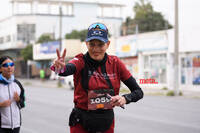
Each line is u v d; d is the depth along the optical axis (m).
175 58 21.59
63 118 12.07
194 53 25.00
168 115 12.34
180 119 11.37
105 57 3.63
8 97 5.55
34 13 62.69
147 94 22.58
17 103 5.71
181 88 25.91
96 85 3.55
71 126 3.72
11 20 64.31
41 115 12.91
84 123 3.58
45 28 63.00
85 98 3.57
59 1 63.38
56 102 17.84
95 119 3.57
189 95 21.55
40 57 48.16
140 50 29.06
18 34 62.88
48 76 55.66
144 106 15.30
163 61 26.98
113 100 3.43
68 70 3.39
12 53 66.38
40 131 9.67
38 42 52.00
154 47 27.58
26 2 64.69
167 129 9.54
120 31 47.69
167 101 17.80
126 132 9.19
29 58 52.72
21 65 64.19
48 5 63.53
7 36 66.44
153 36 27.64
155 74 27.70
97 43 3.48
